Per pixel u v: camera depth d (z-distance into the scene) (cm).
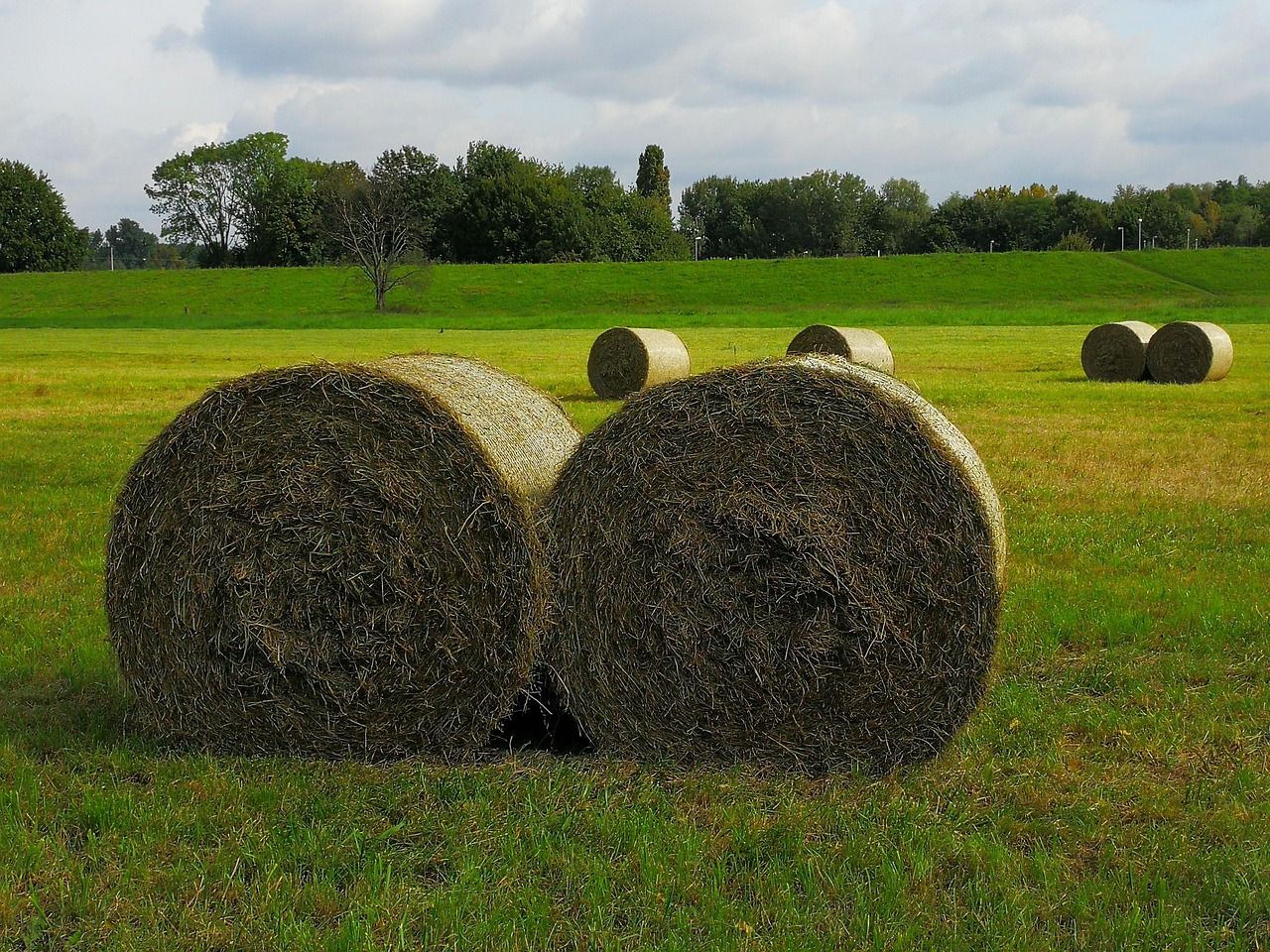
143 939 439
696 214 17438
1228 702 664
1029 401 2197
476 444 599
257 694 613
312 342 4653
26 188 12162
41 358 3688
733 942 431
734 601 596
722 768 601
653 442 608
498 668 607
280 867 487
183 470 612
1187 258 9212
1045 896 461
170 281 9331
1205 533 1095
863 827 520
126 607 620
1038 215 14900
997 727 636
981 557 584
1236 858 489
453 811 537
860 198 15938
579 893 464
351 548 601
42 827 523
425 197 11788
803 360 688
